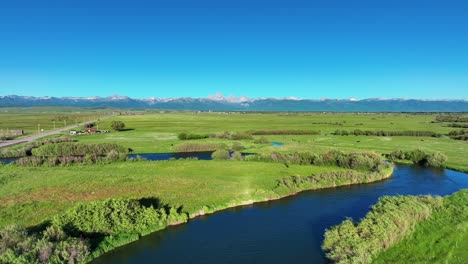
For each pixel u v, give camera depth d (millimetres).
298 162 85688
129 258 38500
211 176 70812
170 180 67125
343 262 34500
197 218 50938
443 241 40531
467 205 53625
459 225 45031
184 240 43188
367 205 57156
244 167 79500
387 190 66500
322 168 81000
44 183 64438
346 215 52219
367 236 38781
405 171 84312
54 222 41344
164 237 44094
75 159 87125
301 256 38844
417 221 45844
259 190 61219
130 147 117188
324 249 39719
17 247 33594
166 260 38062
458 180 74812
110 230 42781
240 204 57094
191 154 109312
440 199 53312
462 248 38781
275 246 41438
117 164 84500
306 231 46031
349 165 82438
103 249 39688
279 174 73250
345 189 67312
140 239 43406
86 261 37094
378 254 37219
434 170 85375
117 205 45781
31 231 40875
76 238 38438
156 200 55094
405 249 38688
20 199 54781
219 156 94312
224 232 45719
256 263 37281
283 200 60000
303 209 55062
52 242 35906
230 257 38750
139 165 82750
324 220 50062
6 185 63031
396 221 42156
